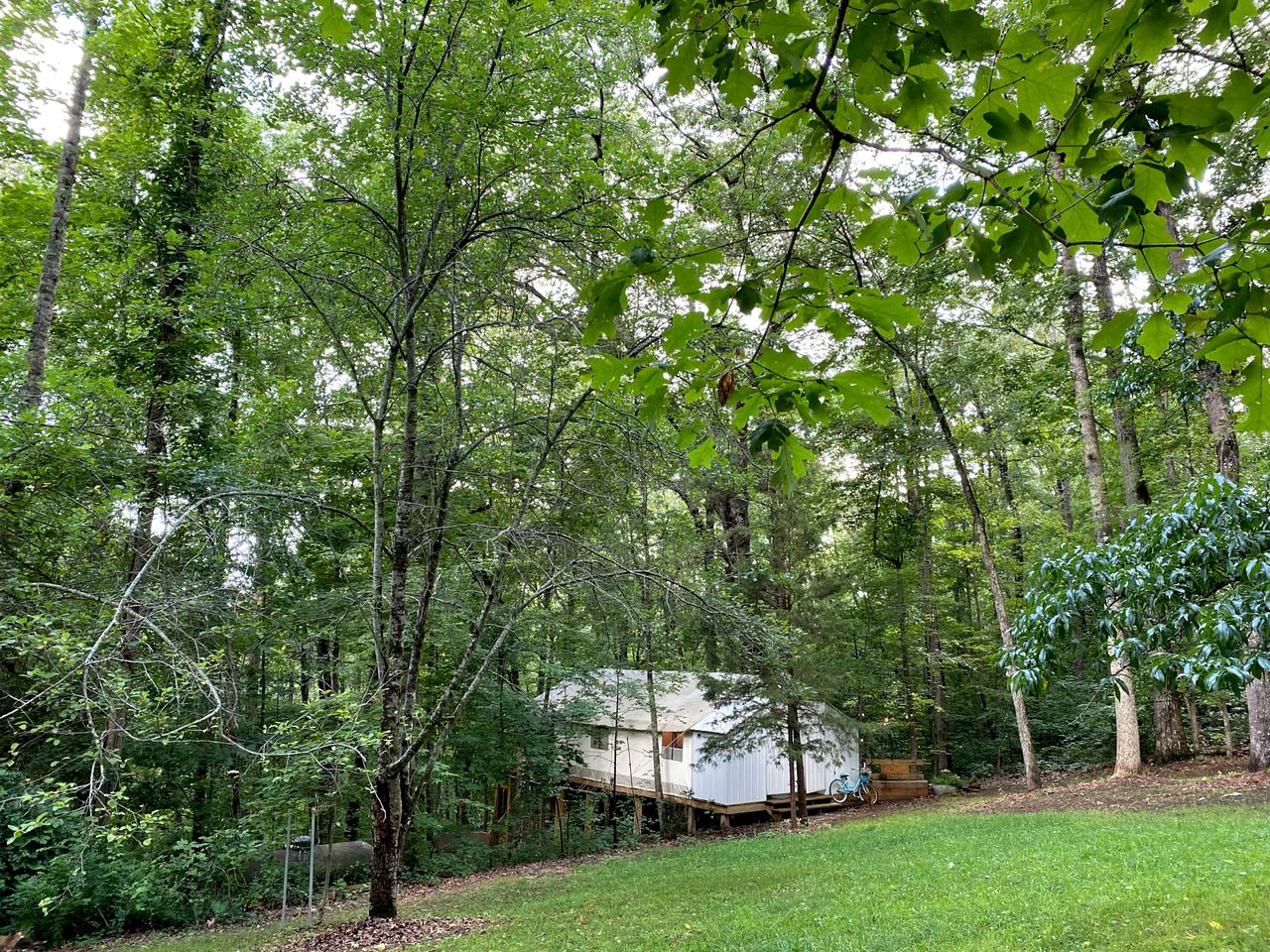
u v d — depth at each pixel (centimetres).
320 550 1095
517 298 885
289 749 714
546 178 823
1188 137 156
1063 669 460
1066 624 443
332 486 1101
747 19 195
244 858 982
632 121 1258
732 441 795
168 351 1033
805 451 224
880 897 700
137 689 575
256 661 1127
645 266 187
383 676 863
